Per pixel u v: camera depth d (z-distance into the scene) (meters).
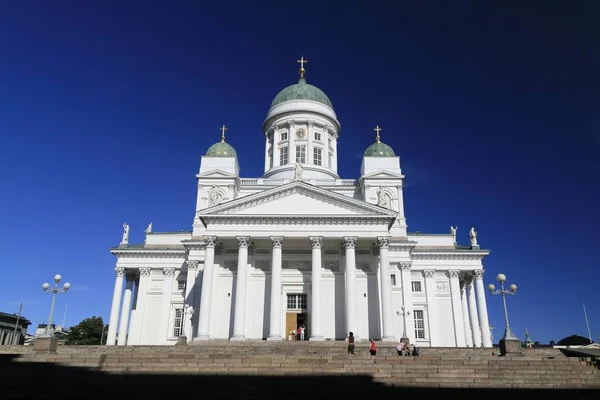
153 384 25.11
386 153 67.62
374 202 64.38
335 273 53.25
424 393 24.36
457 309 64.31
